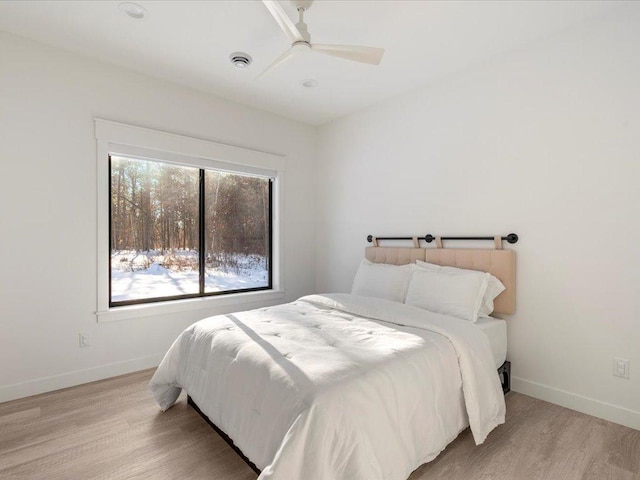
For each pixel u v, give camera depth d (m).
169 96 2.97
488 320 2.39
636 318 1.95
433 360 1.64
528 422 2.01
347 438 1.19
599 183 2.08
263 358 1.55
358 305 2.39
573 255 2.19
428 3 1.95
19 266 2.32
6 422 2.00
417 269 2.81
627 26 1.97
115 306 2.80
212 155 3.21
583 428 1.95
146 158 2.86
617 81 2.01
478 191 2.67
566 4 1.97
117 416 2.07
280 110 3.64
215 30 2.24
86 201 2.56
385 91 3.16
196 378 1.91
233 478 1.54
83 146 2.55
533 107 2.36
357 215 3.68
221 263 3.44
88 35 2.30
